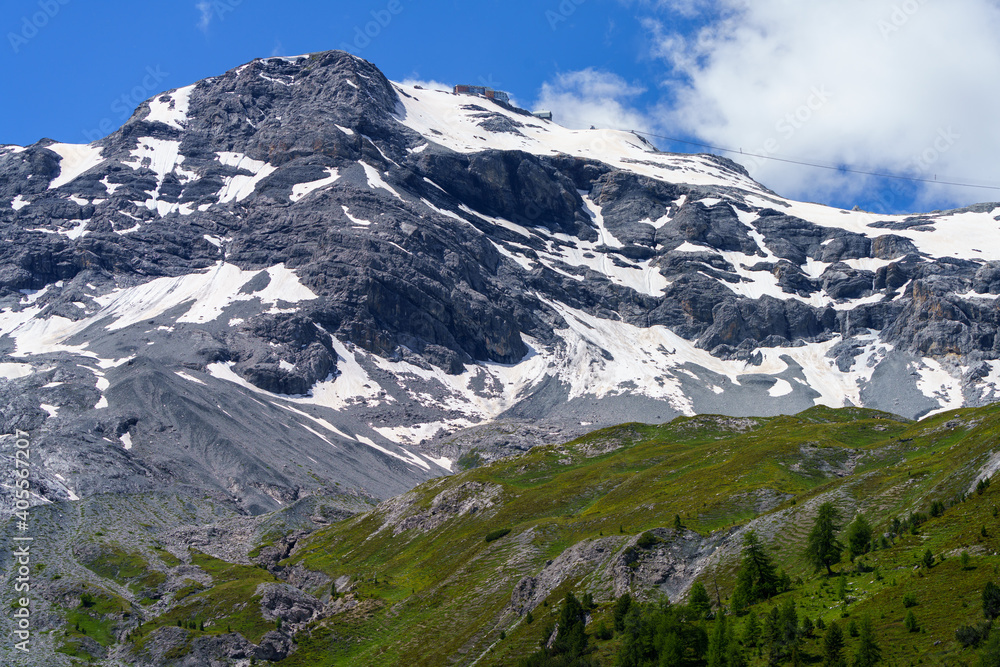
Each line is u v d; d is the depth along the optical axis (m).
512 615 144.12
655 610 121.38
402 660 147.25
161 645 167.38
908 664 89.25
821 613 105.19
